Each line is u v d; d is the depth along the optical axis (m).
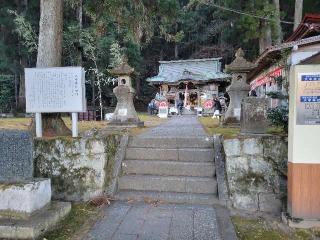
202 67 26.53
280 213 4.06
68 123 10.53
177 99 25.17
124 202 4.30
